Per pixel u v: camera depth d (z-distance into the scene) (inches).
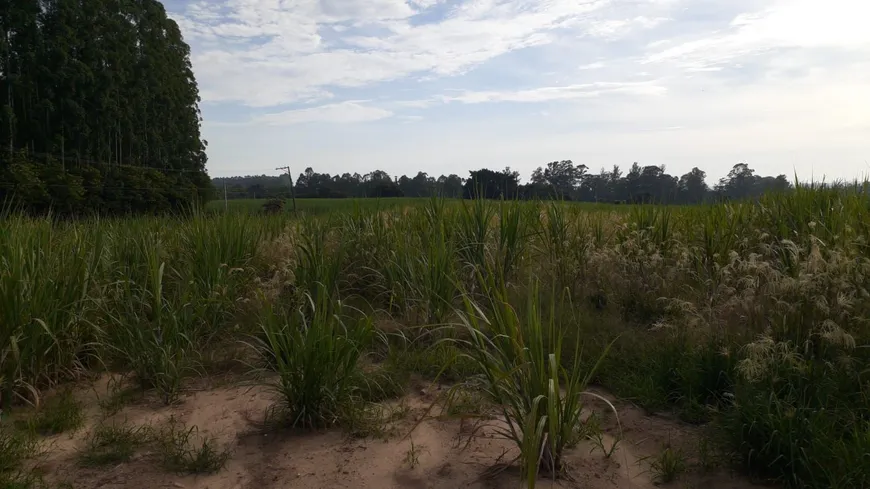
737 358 180.5
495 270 273.7
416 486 140.6
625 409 183.5
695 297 247.4
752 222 274.8
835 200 258.7
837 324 174.9
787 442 135.6
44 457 155.6
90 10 1771.7
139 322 207.3
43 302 198.2
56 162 1472.7
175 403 193.9
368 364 217.3
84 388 205.9
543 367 134.0
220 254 284.7
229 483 143.6
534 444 114.6
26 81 1610.5
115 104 1782.7
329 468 150.5
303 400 171.8
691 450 154.6
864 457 126.1
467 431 169.5
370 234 316.8
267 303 207.3
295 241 312.8
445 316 241.0
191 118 2235.5
